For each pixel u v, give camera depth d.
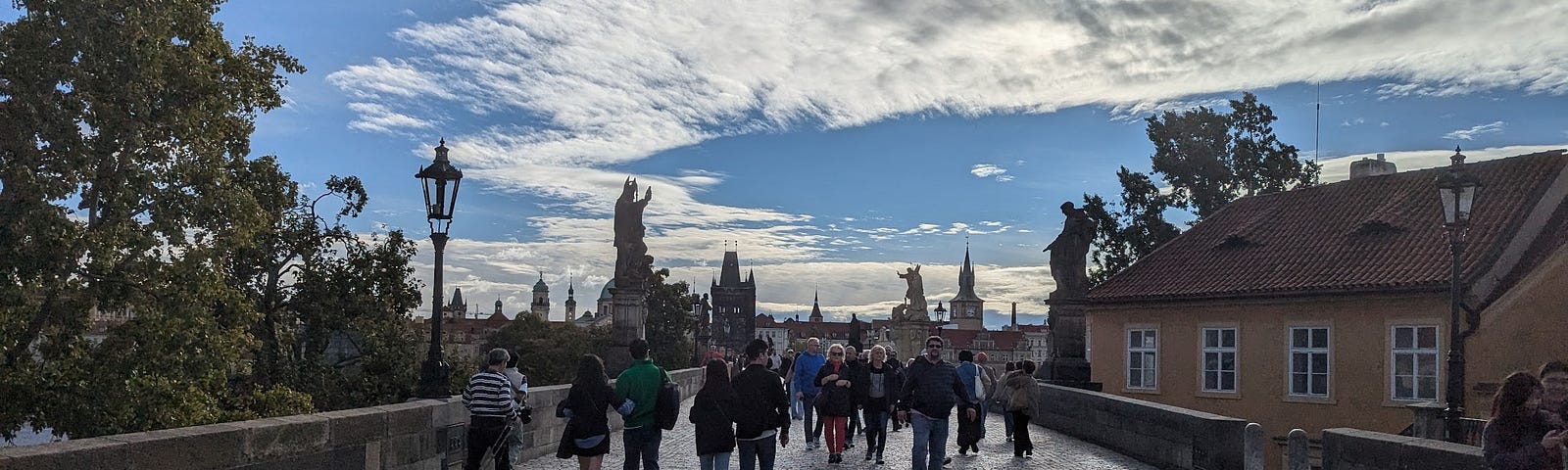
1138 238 50.75
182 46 26.75
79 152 24.11
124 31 24.55
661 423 11.28
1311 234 29.20
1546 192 24.89
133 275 24.94
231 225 27.44
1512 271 23.64
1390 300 24.59
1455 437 15.31
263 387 38.81
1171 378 30.09
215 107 26.61
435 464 12.86
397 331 42.91
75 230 24.20
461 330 159.50
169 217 25.66
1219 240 31.89
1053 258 28.48
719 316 168.25
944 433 13.12
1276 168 50.16
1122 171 51.94
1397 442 9.10
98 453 7.45
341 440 10.59
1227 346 28.50
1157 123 51.84
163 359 24.64
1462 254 24.14
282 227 40.31
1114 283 32.88
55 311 23.95
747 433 10.93
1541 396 6.93
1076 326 28.05
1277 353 27.06
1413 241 25.97
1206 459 13.59
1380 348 24.70
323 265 41.62
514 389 12.85
